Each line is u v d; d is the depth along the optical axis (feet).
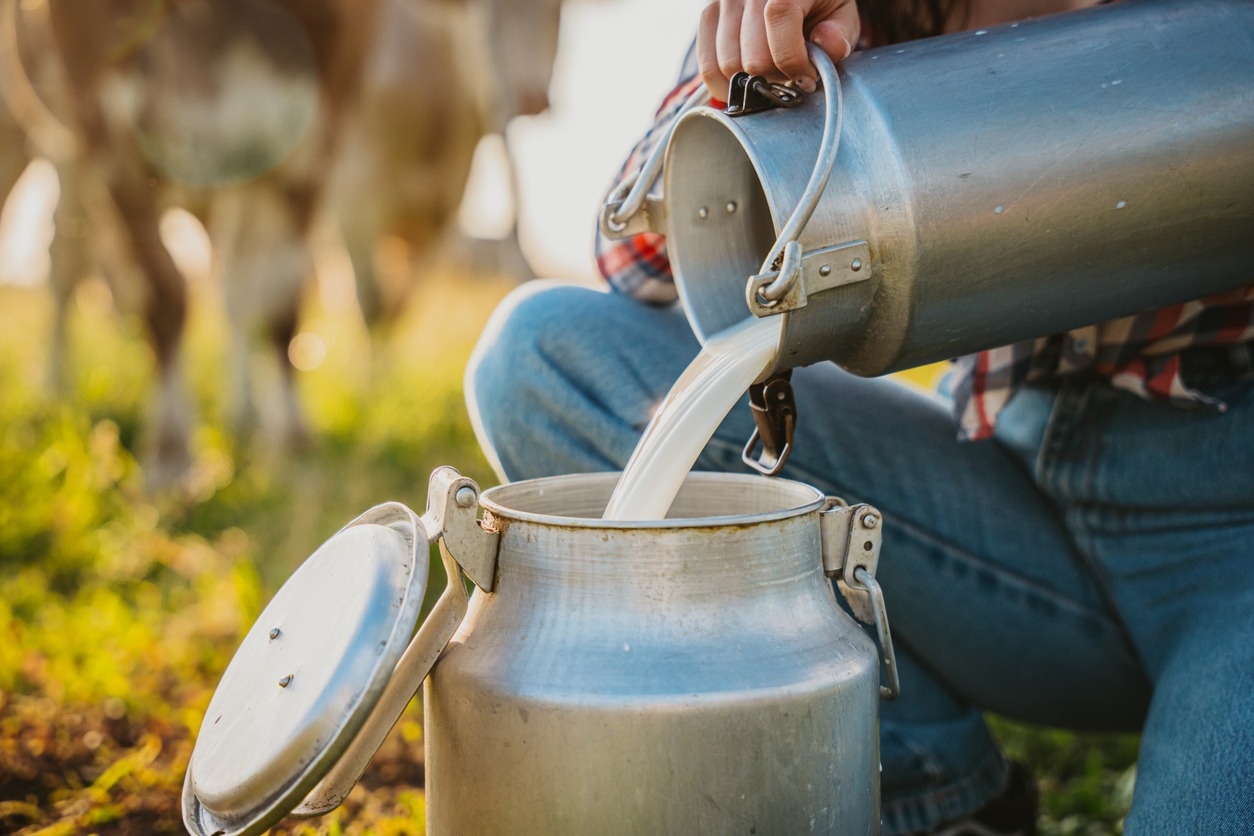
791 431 3.57
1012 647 4.39
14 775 5.64
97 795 5.34
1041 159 3.27
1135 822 3.45
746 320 3.78
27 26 13.66
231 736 3.10
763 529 3.02
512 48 18.62
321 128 14.21
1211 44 3.47
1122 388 4.10
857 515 3.29
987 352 4.25
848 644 3.11
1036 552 4.39
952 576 4.36
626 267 4.50
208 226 14.34
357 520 3.42
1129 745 6.02
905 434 4.48
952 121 3.25
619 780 2.86
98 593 8.03
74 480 10.12
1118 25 3.51
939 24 4.35
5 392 14.44
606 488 3.84
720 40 3.51
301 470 12.01
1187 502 3.97
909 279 3.23
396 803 5.34
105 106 12.91
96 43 12.67
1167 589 4.02
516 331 4.46
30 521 9.18
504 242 20.17
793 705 2.91
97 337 20.63
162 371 12.27
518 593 3.09
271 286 13.96
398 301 19.98
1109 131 3.32
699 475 3.82
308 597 3.23
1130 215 3.36
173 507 10.84
